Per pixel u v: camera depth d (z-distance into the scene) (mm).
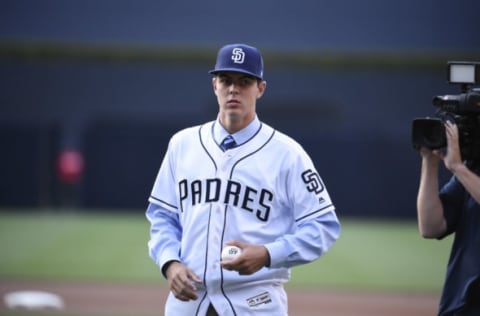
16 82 100000
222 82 18969
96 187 93188
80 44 100938
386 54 100875
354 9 101750
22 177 93562
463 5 101125
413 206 90562
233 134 19141
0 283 52125
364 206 90812
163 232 19406
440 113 18672
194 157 19281
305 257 18578
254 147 19062
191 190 19125
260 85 19469
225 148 19156
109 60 100938
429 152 18969
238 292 18859
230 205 18828
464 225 18844
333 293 51500
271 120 100750
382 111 100312
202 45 101500
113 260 60906
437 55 100688
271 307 18969
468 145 18516
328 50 101188
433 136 18422
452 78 18859
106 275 55344
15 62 100125
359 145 90812
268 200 18906
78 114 99500
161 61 101438
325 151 90938
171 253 18953
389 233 80000
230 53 18844
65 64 100500
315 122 100188
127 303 46594
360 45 101188
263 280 18969
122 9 101875
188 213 19125
